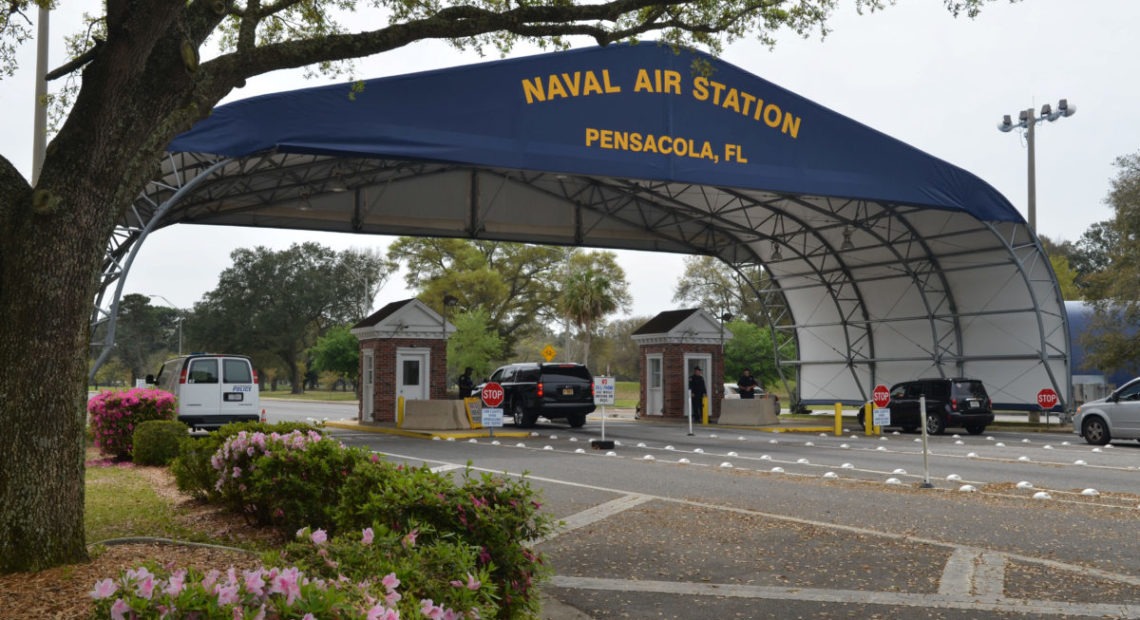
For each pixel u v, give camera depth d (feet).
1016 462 56.80
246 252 325.62
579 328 198.08
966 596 22.25
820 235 113.39
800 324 130.41
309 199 98.02
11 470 19.29
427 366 99.96
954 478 46.75
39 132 57.26
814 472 51.08
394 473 20.81
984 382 104.63
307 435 28.25
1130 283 99.91
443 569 12.88
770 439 81.00
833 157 82.99
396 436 85.40
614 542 29.27
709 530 31.32
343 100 65.46
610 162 74.43
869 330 119.65
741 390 108.37
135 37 19.54
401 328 98.58
